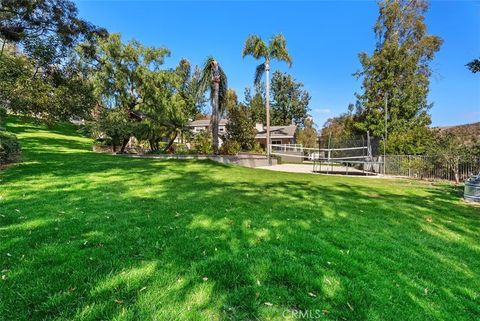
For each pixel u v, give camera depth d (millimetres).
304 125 46000
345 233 3623
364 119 20438
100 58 16312
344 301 2102
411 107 17984
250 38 16797
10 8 11914
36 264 2377
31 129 23031
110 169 8312
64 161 9492
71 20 14148
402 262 2854
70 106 9914
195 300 1999
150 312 1835
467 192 6680
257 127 36219
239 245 3025
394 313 2014
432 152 12125
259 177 8945
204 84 14891
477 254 3277
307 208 4906
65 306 1848
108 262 2467
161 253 2709
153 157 13648
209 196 5426
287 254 2846
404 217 4691
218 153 15398
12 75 8023
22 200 4391
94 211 3986
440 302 2232
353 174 14438
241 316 1863
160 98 17156
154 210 4184
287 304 2027
